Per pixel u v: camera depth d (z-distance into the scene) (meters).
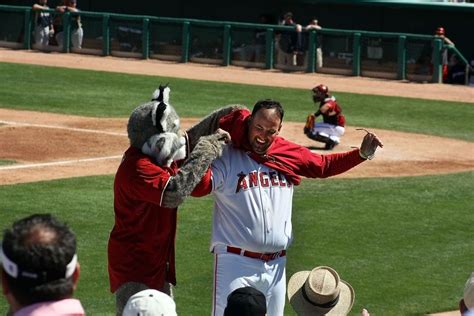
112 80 89.00
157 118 20.41
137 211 20.77
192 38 104.69
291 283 21.25
